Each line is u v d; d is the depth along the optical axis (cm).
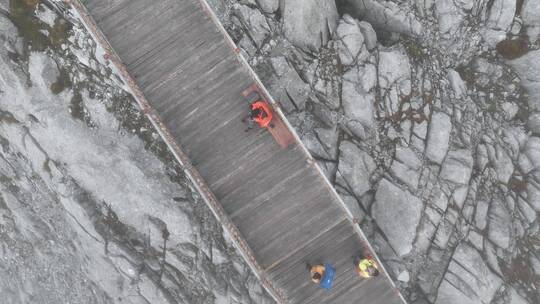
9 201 2689
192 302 2278
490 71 2631
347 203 2105
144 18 1816
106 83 2030
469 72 2636
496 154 2495
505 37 2564
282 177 1844
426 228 2211
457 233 2283
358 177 2139
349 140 2175
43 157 2212
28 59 2034
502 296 2311
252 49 2041
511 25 2542
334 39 2161
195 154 1831
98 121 2077
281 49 2083
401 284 2222
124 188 2119
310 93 2111
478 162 2417
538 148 2598
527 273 2445
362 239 1838
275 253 1866
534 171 2602
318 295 1922
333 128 2133
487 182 2433
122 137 2084
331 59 2150
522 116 2669
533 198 2548
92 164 2109
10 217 2897
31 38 2008
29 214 2720
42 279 2977
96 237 2223
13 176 2592
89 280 2797
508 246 2388
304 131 2095
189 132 1830
